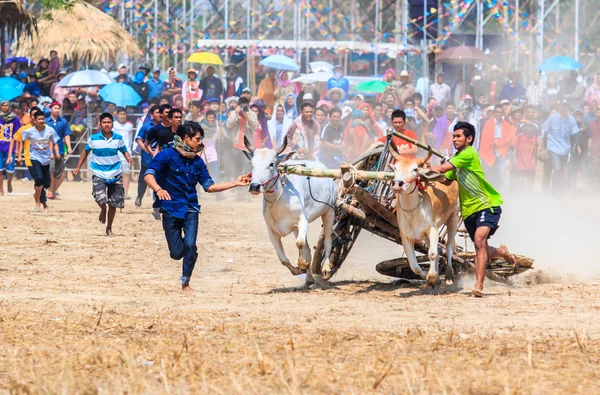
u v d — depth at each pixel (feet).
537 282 87.10
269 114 194.18
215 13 239.50
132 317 66.90
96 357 54.24
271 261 100.42
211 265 97.30
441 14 222.89
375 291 81.56
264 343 58.03
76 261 98.22
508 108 183.83
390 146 76.84
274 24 227.81
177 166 79.77
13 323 63.87
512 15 231.91
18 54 234.79
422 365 52.19
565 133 179.63
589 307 71.36
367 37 236.22
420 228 77.71
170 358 54.24
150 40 239.30
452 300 75.20
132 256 102.63
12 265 94.58
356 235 88.33
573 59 211.82
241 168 171.63
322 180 84.38
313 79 199.11
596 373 50.70
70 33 228.22
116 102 195.21
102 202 118.52
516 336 60.03
